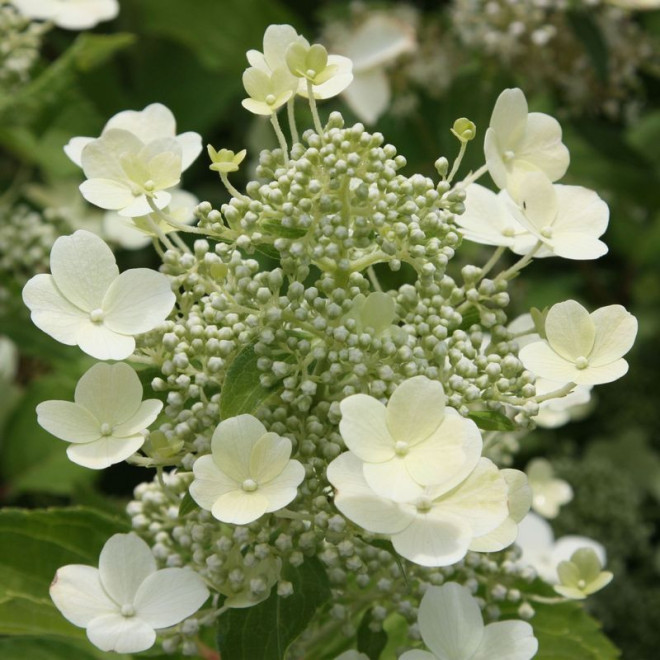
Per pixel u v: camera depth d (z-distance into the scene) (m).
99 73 0.97
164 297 0.60
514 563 0.65
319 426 0.60
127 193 0.62
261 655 0.60
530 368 0.60
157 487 0.65
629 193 0.96
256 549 0.60
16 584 0.66
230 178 0.97
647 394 1.02
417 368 0.60
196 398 0.62
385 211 0.60
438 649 0.60
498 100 0.62
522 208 0.62
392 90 0.96
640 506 1.02
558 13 0.93
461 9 0.95
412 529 0.57
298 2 1.12
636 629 0.91
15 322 0.79
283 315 0.60
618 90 0.98
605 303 1.04
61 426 0.60
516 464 0.98
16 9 0.87
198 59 1.02
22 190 0.91
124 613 0.59
